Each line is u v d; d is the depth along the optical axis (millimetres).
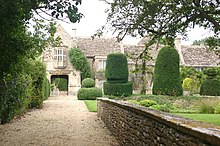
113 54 24984
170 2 7332
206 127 2885
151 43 9508
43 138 7805
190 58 37625
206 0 7500
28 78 14086
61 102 23516
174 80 21094
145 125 4902
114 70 24812
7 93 10039
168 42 9125
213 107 16094
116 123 7980
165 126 3848
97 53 36594
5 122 10711
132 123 5906
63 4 5559
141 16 7824
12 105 11047
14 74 9430
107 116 10227
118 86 24203
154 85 21734
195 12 7570
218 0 7371
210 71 23406
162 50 21562
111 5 8102
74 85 35094
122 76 24812
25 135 8219
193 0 7344
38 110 16562
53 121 11570
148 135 4715
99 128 9867
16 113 12484
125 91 24172
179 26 8133
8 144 6957
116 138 7879
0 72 7867
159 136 4117
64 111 16094
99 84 35281
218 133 2486
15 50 7344
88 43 37938
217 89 22688
